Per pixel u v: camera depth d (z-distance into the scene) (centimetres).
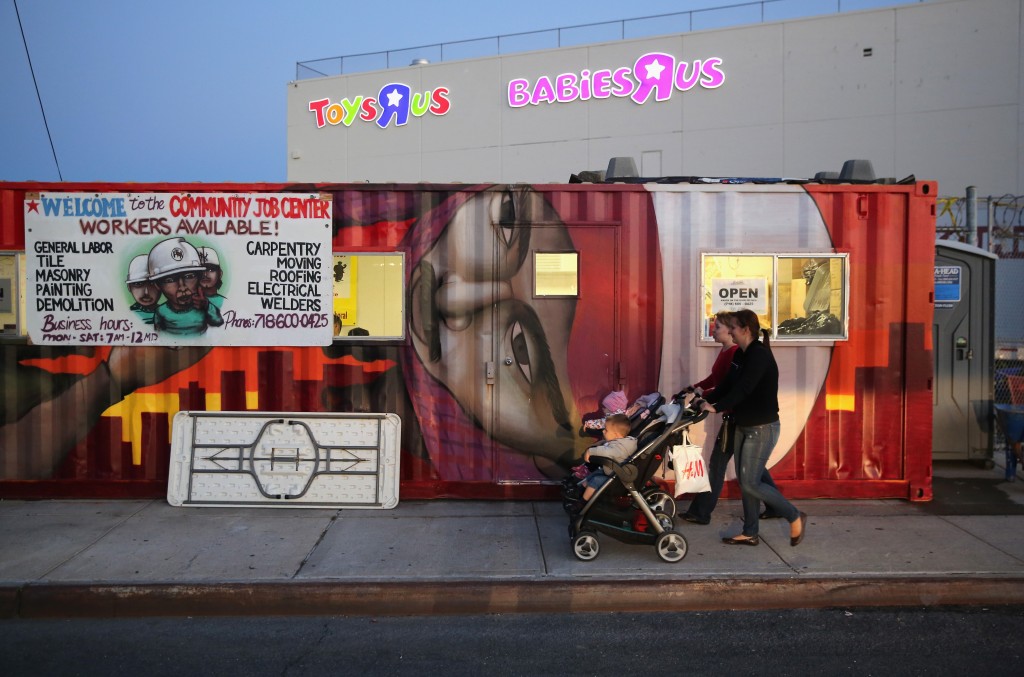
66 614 490
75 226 686
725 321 561
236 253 686
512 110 2533
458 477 691
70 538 586
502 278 684
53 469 690
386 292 688
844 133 2191
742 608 503
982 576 514
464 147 2591
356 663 421
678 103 2342
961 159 2100
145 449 691
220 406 690
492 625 476
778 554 557
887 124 2156
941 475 803
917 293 692
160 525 619
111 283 687
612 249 687
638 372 689
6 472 689
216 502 666
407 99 2648
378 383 688
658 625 475
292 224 686
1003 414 769
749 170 2278
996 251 1496
